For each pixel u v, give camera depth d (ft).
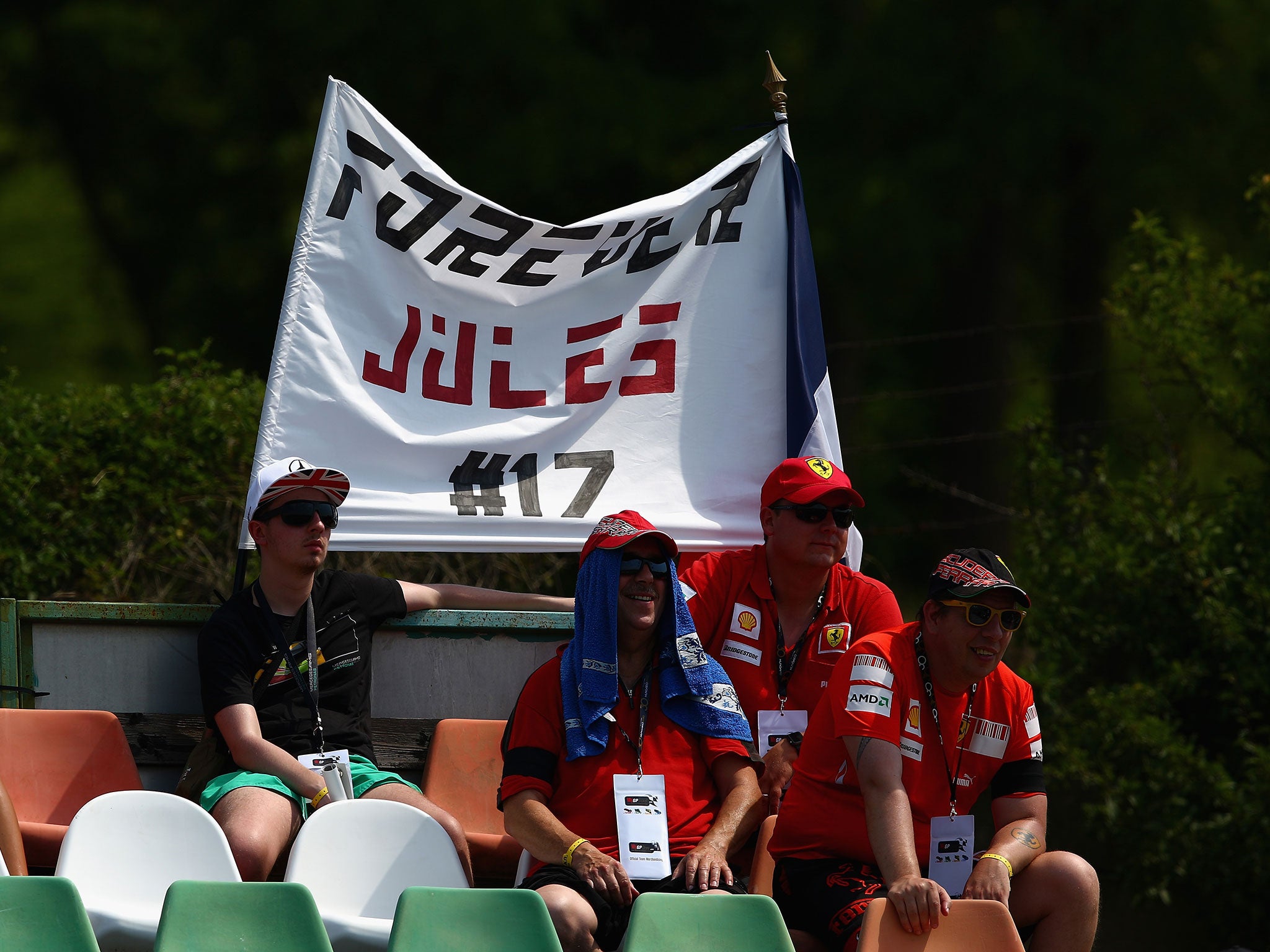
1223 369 111.55
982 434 116.16
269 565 62.34
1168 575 100.58
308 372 67.26
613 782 55.72
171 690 65.92
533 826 54.13
